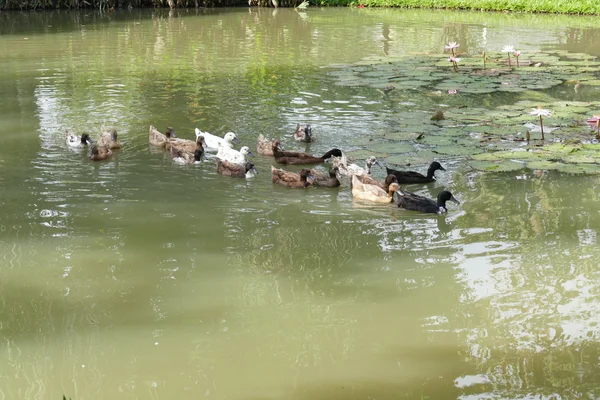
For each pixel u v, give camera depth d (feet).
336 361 25.77
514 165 46.70
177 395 23.86
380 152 49.65
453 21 120.06
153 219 38.70
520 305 29.53
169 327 28.04
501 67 78.74
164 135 51.52
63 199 41.42
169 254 34.42
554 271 32.53
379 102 63.46
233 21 119.96
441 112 57.36
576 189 42.96
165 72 76.38
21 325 28.17
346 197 42.70
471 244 35.60
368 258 34.12
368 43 97.71
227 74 75.56
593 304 29.50
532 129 54.75
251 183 44.78
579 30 107.65
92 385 24.41
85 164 47.47
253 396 23.80
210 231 37.24
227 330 27.84
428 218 39.19
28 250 34.78
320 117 58.59
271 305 29.76
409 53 89.35
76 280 31.78
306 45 95.35
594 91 67.26
